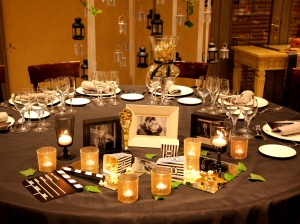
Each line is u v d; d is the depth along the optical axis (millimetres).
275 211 1191
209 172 1344
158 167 1220
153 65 1865
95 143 1478
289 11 4379
